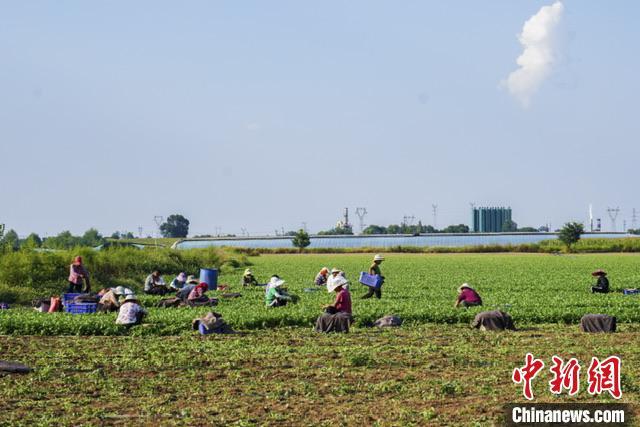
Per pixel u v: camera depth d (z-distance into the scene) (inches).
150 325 1381.6
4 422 756.0
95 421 764.0
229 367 1016.9
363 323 1450.5
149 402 834.2
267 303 1736.0
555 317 1496.1
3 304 1899.6
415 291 2261.3
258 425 746.2
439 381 919.7
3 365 999.6
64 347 1196.5
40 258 2364.7
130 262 2972.4
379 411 792.9
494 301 1843.0
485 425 738.2
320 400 839.1
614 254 6235.2
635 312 1565.0
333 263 4763.8
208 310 1638.8
